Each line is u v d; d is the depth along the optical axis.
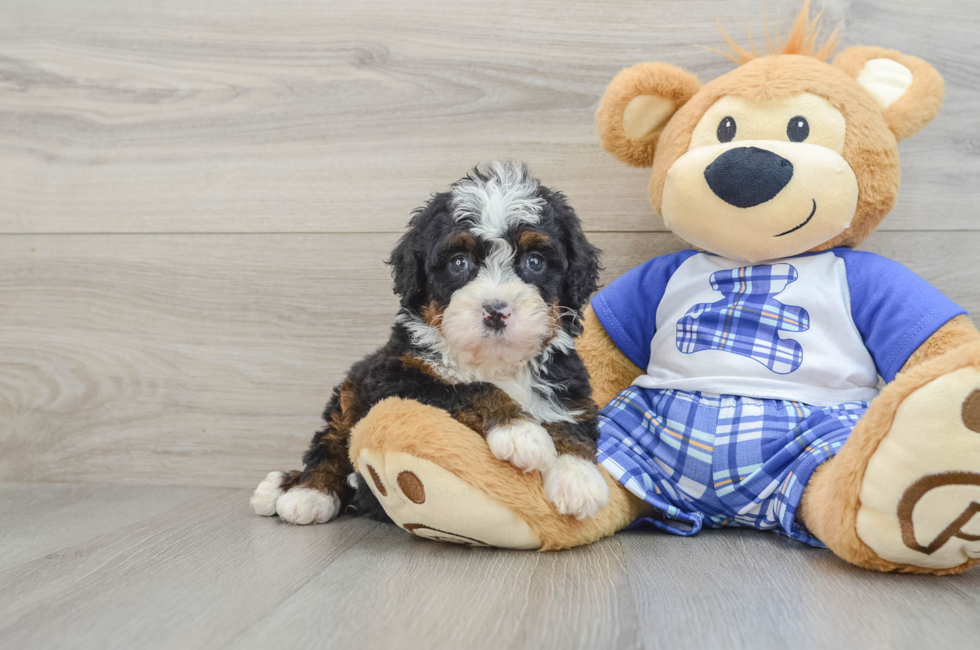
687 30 2.41
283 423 2.55
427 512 1.62
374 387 1.80
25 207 2.62
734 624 1.19
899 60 2.02
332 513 2.02
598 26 2.44
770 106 1.93
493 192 1.72
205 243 2.57
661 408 1.98
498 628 1.18
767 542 1.77
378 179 2.52
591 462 1.69
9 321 2.63
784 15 2.38
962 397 1.33
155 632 1.18
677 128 2.05
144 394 2.59
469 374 1.73
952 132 2.34
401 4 2.49
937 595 1.35
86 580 1.46
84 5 2.59
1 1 2.62
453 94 2.49
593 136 2.45
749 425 1.85
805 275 1.95
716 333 1.98
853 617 1.23
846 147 1.90
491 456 1.62
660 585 1.41
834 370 1.87
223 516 2.09
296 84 2.54
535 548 1.68
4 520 2.04
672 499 1.91
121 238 2.59
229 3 2.55
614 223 2.45
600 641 1.12
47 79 2.61
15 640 1.15
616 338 2.15
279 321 2.55
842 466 1.50
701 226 1.98
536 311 1.62
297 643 1.12
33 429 2.63
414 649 1.09
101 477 2.61
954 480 1.35
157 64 2.58
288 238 2.55
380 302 2.52
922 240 2.35
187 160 2.57
